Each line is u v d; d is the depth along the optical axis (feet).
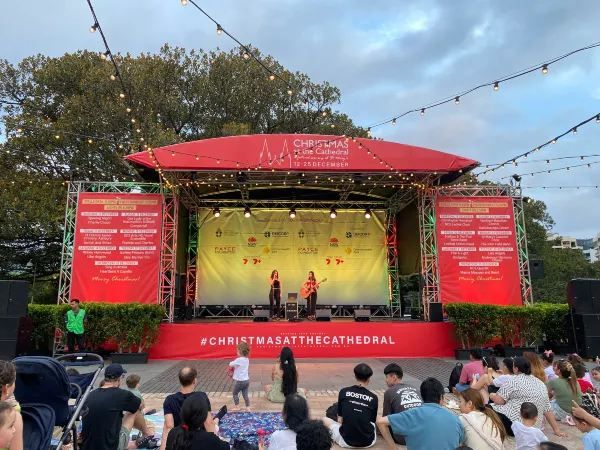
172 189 53.93
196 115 77.61
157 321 46.09
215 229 70.64
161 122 72.90
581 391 23.53
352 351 48.37
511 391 20.18
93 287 49.70
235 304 68.64
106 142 67.97
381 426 15.58
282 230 71.67
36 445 11.55
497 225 54.44
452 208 54.65
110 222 51.03
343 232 72.18
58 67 71.10
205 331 47.65
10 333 39.40
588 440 12.87
